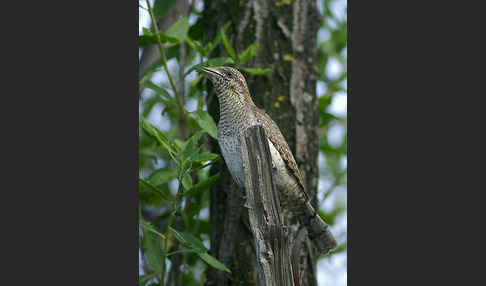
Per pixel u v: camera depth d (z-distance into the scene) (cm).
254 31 861
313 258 828
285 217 819
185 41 933
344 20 1156
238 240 818
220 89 770
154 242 786
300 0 884
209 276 850
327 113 1012
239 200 826
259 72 798
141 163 1003
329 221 1051
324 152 1126
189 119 896
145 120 752
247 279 802
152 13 794
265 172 612
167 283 877
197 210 894
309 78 873
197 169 769
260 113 765
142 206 982
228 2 888
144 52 928
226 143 754
